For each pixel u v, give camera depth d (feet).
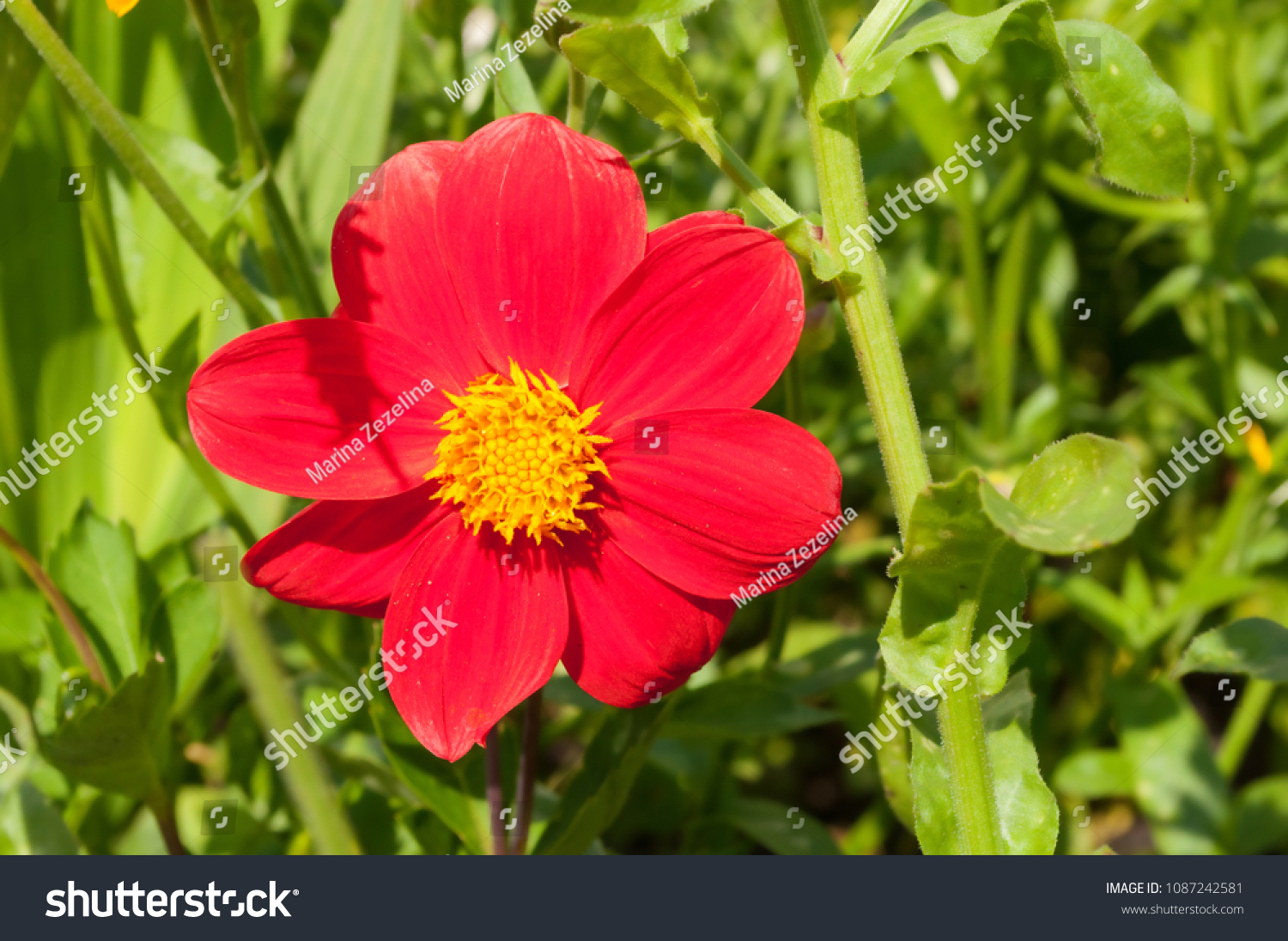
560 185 1.13
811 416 1.66
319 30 1.72
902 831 1.50
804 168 1.76
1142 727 1.43
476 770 1.28
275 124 1.65
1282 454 1.48
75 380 1.47
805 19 1.12
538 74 1.55
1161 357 1.88
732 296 1.12
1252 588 1.42
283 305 1.28
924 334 1.75
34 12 1.17
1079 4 1.56
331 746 1.36
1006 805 1.16
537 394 1.15
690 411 1.12
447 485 1.15
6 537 1.26
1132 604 1.50
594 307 1.14
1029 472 1.08
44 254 1.45
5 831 1.31
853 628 1.71
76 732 1.22
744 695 1.32
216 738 1.46
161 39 1.48
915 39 1.11
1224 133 1.49
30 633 1.36
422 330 1.16
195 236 1.22
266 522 1.41
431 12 1.51
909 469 1.12
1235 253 1.54
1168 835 1.40
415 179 1.16
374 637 1.26
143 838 1.38
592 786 1.26
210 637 1.29
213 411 1.13
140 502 1.46
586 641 1.16
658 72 1.12
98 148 1.36
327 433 1.15
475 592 1.16
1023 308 1.61
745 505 1.12
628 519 1.15
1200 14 1.60
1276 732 1.55
